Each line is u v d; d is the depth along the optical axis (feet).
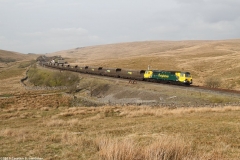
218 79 212.23
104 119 96.27
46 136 52.11
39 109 147.02
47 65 510.58
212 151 37.50
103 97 184.03
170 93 140.26
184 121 70.74
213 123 64.39
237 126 58.65
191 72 310.65
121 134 54.44
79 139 43.16
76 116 111.34
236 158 33.99
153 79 193.88
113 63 461.37
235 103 108.88
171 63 394.93
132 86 179.52
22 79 369.09
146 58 471.62
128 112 108.78
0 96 213.05
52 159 31.99
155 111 104.37
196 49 629.92
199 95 127.54
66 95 201.05
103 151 32.22
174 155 30.83
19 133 58.85
